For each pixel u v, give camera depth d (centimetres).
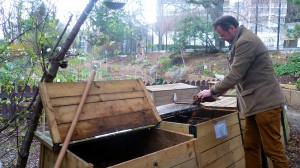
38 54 240
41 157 239
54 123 209
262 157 337
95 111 235
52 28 258
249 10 2203
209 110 351
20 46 247
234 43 289
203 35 1845
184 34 1869
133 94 272
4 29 248
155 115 272
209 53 1841
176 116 330
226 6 2153
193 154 237
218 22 293
